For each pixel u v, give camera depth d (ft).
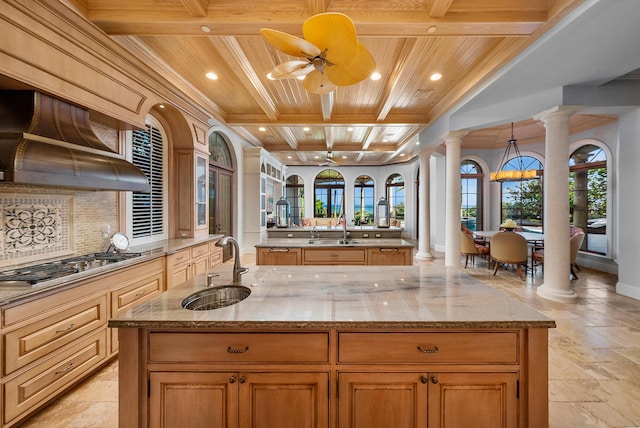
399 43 9.29
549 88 11.41
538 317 4.03
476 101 12.78
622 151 12.67
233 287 5.59
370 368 4.07
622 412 5.78
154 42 9.24
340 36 5.63
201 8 7.29
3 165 5.40
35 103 6.36
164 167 13.08
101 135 9.49
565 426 5.44
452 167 14.98
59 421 5.56
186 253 11.42
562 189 11.66
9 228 6.79
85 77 7.41
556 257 12.02
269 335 4.07
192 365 4.06
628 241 12.58
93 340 6.74
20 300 5.12
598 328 9.50
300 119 16.74
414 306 4.47
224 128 18.45
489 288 5.38
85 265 7.27
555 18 7.34
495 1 7.47
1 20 5.50
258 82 11.98
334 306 4.48
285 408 4.10
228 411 4.08
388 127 18.99
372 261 11.85
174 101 11.77
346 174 36.09
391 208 35.17
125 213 10.77
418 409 4.07
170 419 4.08
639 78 11.25
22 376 5.19
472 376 4.05
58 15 6.61
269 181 28.27
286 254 11.91
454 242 15.16
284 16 7.53
